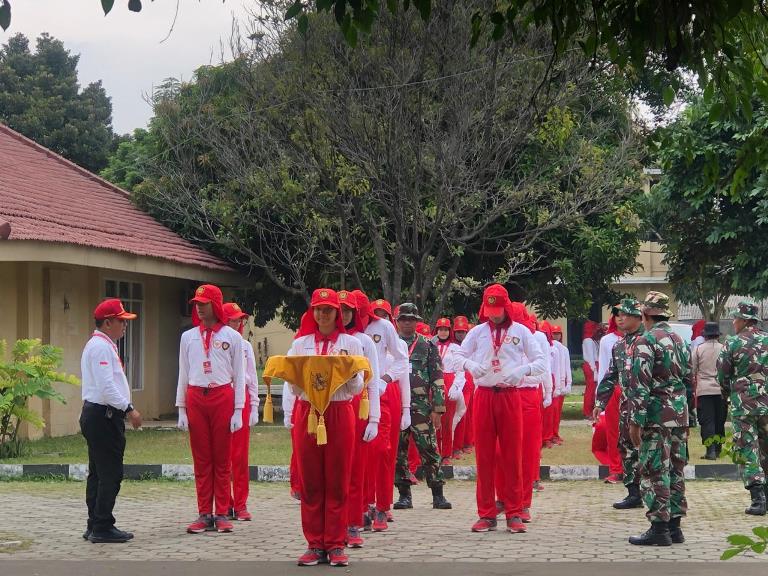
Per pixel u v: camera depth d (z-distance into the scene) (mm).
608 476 13820
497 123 18703
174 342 23453
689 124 20375
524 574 7816
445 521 10602
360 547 9031
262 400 29141
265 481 14117
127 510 11344
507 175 20562
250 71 19484
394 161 18641
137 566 8203
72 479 13938
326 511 8250
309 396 8055
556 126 18719
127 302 21406
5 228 15438
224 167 21344
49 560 8469
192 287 23797
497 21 6508
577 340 44000
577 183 20141
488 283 21594
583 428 21219
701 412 15703
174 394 23438
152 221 23094
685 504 9312
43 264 18344
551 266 22219
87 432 9227
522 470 10203
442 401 11375
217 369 9828
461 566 8164
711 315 33812
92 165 43562
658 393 9031
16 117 42750
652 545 9047
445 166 18344
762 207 21500
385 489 10055
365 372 8352
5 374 15305
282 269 23500
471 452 17047
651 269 41688
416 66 18125
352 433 8266
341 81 18625
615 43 6211
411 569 8047
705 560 8375
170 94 22266
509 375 9844
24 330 17766
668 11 5703
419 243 21438
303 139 18984
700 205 22484
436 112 18609
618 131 21109
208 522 9898
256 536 9664
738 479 13977
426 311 22766
